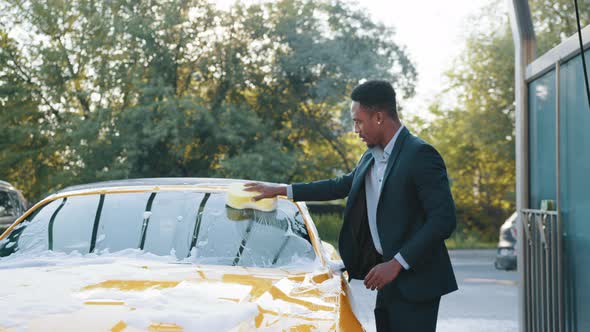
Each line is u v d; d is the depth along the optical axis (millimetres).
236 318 2561
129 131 20406
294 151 22828
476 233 25406
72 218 3762
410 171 3199
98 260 3344
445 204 3150
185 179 4160
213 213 3658
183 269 3182
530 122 4934
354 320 2881
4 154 21688
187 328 2475
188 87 23016
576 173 4070
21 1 21500
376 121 3318
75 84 22359
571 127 4145
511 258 14570
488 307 9500
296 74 22109
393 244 3207
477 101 25516
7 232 3764
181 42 21594
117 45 21500
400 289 3182
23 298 2705
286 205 3885
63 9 21625
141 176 21125
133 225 3641
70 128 21000
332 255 4113
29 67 22219
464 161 27047
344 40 22203
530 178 4918
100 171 20328
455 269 15742
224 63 22297
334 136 24078
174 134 19734
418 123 28312
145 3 21750
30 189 22984
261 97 23328
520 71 4957
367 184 3418
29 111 22469
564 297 4234
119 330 2434
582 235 3992
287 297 2867
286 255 3469
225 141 21500
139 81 20328
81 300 2680
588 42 3857
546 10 4984
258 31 21906
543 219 4457
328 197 3719
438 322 8188
